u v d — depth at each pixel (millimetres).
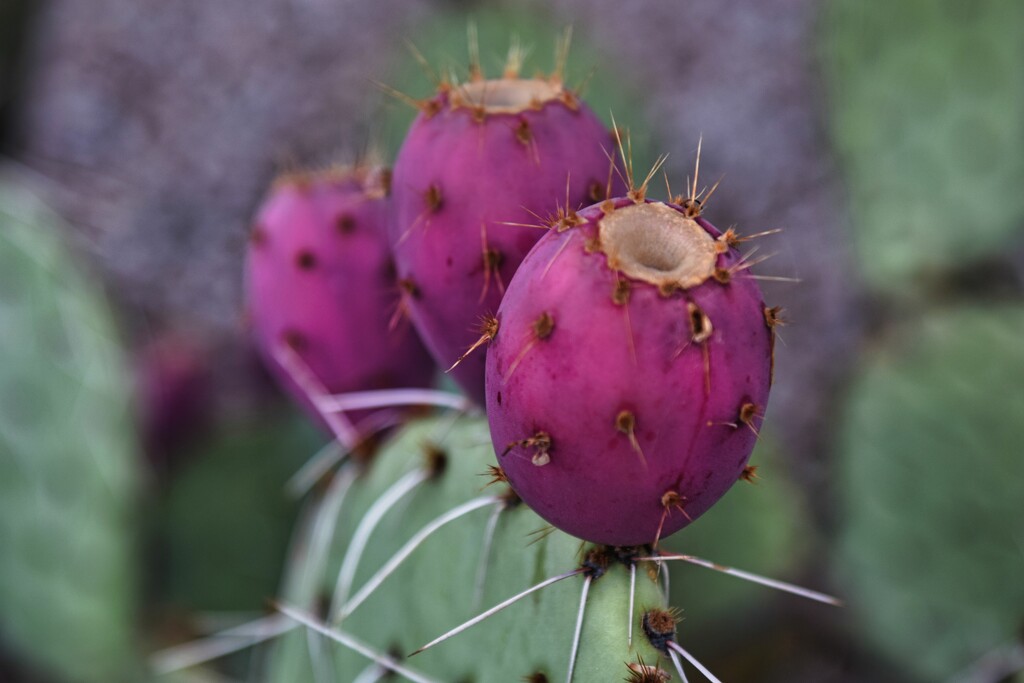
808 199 1335
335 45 1492
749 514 770
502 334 384
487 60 745
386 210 513
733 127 1384
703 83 1411
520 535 438
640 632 411
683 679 410
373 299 513
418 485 478
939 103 818
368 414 524
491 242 425
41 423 737
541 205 424
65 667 755
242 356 1179
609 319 372
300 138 1467
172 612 824
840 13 833
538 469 387
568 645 418
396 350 519
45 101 1471
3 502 744
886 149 838
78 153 1456
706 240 379
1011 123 805
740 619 835
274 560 845
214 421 1031
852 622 911
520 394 380
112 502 739
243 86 1485
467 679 452
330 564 519
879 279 857
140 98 1488
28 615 753
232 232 1420
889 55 824
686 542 765
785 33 1412
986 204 822
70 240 1302
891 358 808
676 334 371
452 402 494
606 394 373
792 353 1266
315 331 514
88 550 740
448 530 464
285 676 545
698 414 375
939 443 788
